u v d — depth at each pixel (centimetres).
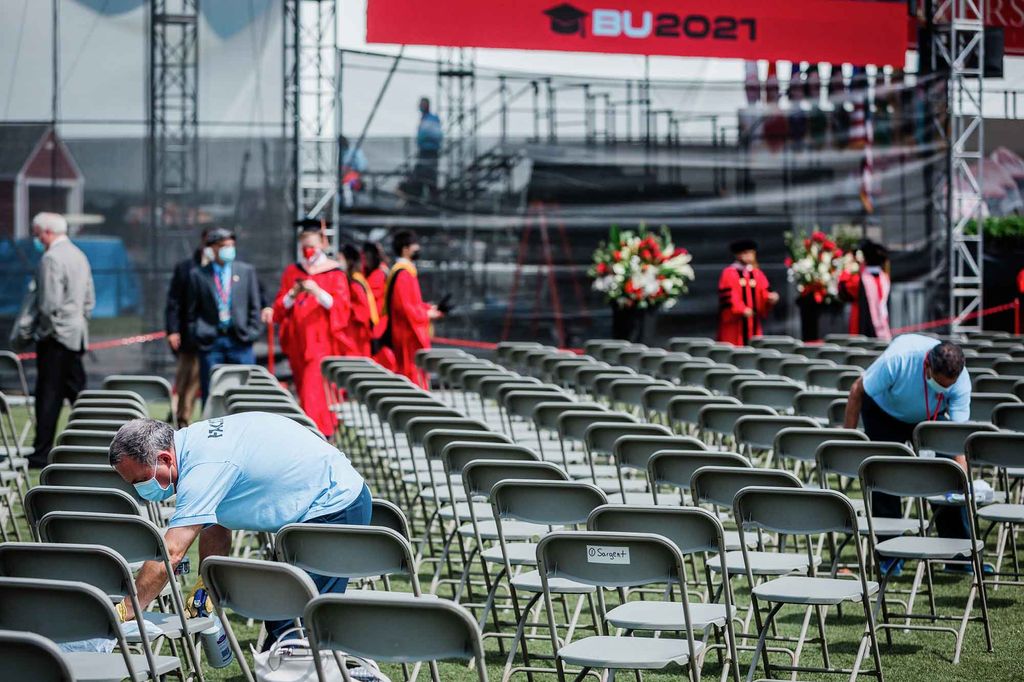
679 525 511
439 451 732
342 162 1698
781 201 1908
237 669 622
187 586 768
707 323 1914
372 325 1500
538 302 1839
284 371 1720
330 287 1318
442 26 1734
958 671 602
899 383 750
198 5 1641
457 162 1770
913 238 1928
